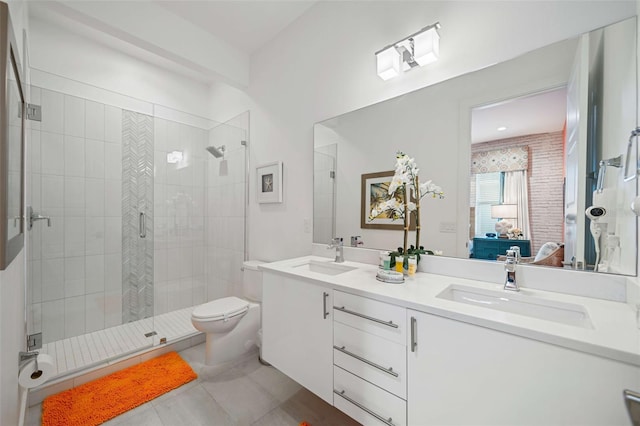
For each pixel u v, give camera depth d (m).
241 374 1.88
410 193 1.54
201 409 1.54
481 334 0.85
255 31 2.36
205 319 1.85
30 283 2.05
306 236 2.15
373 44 1.72
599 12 1.04
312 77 2.09
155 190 2.76
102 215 2.45
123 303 2.55
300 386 1.75
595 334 0.73
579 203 1.08
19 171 1.06
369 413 1.14
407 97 1.57
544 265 1.15
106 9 1.81
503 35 1.25
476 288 1.19
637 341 0.69
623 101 0.99
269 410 1.53
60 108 2.25
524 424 0.78
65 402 1.56
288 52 2.28
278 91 2.38
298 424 1.43
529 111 1.19
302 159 2.18
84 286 2.35
